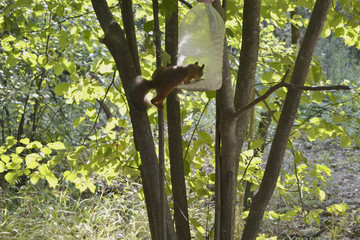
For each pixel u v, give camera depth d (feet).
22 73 33.12
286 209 31.68
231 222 13.14
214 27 9.87
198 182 17.17
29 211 30.53
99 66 18.12
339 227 29.30
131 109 11.61
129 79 11.23
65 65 18.04
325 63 65.26
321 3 11.65
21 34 18.93
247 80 13.24
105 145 17.47
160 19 19.33
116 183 34.42
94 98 19.58
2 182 33.76
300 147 47.93
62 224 28.37
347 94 53.06
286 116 12.50
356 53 71.36
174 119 13.37
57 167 34.35
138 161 15.56
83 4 19.85
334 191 37.04
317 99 15.61
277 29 49.29
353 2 17.69
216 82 9.96
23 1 16.89
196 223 16.35
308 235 28.55
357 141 17.08
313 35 11.89
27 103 35.04
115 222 28.32
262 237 20.77
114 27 11.21
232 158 12.72
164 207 11.98
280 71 16.43
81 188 19.33
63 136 34.24
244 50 13.09
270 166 12.91
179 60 9.99
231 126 12.23
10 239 27.30
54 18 20.54
